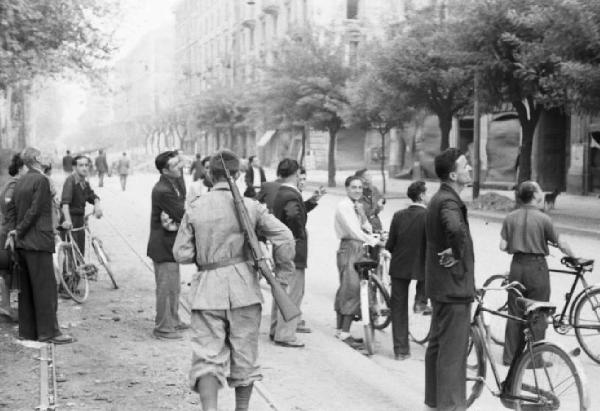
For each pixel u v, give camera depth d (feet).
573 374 15.12
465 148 120.88
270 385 18.95
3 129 100.01
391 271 23.31
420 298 26.89
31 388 18.08
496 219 67.97
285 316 14.40
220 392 18.08
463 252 15.96
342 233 24.91
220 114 203.10
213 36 270.87
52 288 22.62
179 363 20.59
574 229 57.77
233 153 15.25
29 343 22.33
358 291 24.64
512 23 65.98
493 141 111.86
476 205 77.92
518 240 21.91
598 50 58.75
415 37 86.84
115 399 17.37
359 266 24.38
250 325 14.79
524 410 16.34
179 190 23.43
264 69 127.85
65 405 16.85
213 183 15.20
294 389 18.72
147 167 208.95
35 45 50.19
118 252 43.60
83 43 55.47
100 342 22.81
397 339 23.41
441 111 88.02
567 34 58.95
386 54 85.66
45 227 22.30
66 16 52.31
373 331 24.43
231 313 14.62
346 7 176.45
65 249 30.07
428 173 131.03
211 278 14.53
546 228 21.84
